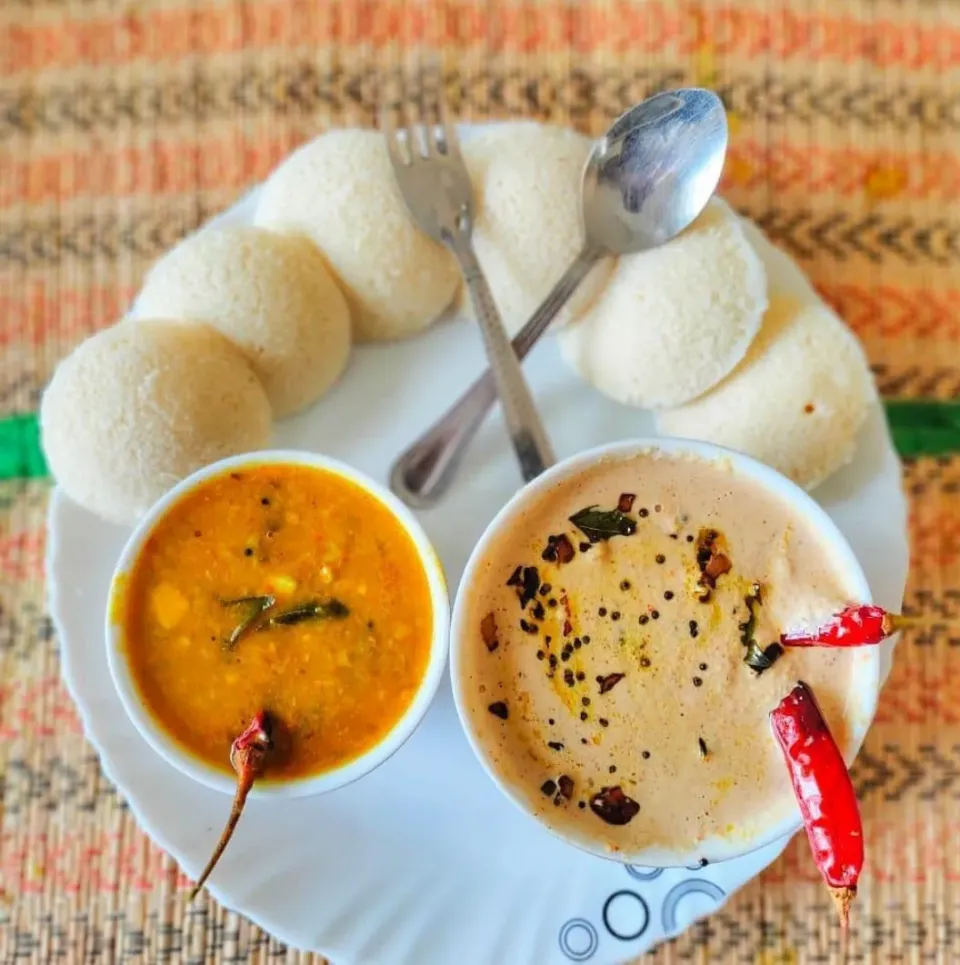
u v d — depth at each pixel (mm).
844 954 443
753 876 412
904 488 443
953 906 444
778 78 488
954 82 490
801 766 361
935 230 481
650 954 444
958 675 455
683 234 417
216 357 408
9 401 478
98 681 419
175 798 414
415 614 384
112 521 423
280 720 378
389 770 420
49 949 446
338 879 414
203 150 488
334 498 387
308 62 490
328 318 423
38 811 454
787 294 429
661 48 489
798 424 413
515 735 377
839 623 360
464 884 416
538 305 429
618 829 373
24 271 485
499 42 490
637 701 375
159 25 494
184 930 446
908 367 473
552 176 422
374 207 420
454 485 430
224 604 382
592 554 378
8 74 495
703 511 377
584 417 436
